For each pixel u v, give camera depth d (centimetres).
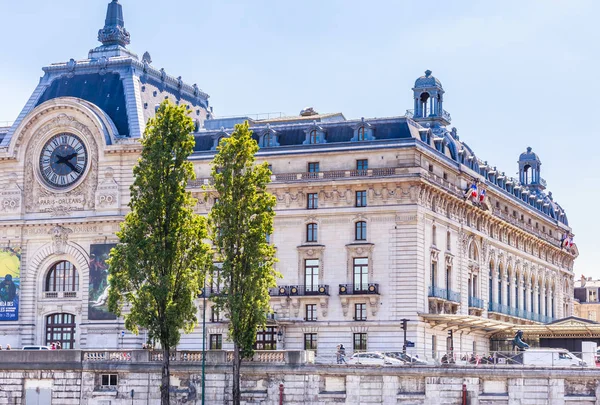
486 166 16038
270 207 10825
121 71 14562
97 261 13838
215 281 13250
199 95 15788
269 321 12838
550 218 18975
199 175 13638
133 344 13525
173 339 10400
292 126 13575
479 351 14812
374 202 12938
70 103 14088
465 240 14388
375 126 13238
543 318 17912
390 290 12781
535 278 17700
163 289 10350
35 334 14112
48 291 14138
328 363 10325
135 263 10469
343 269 12975
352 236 12988
